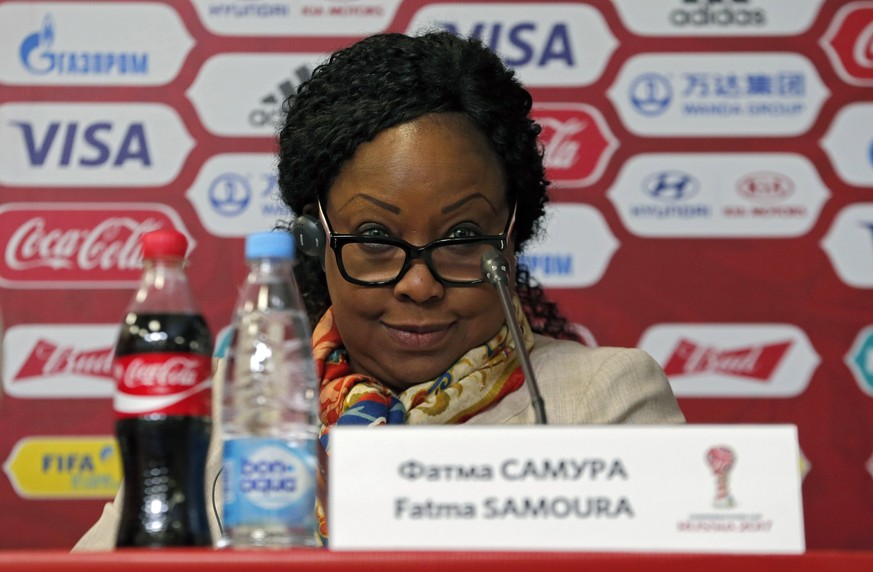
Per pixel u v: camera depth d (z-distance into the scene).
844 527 7.17
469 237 4.03
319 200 4.22
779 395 7.28
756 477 2.36
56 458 7.10
